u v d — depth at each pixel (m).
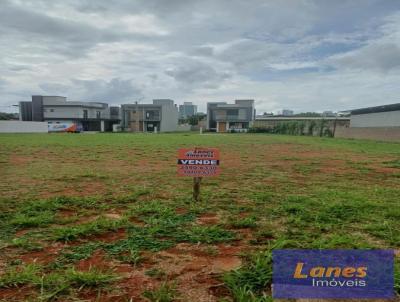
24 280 2.24
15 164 9.43
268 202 4.78
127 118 74.62
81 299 2.05
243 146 19.55
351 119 40.22
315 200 4.80
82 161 10.47
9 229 3.41
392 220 3.83
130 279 2.31
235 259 2.69
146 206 4.33
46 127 52.22
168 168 8.83
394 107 30.44
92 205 4.51
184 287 2.20
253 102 74.69
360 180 7.03
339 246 2.90
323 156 13.04
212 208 4.38
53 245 2.99
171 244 3.01
